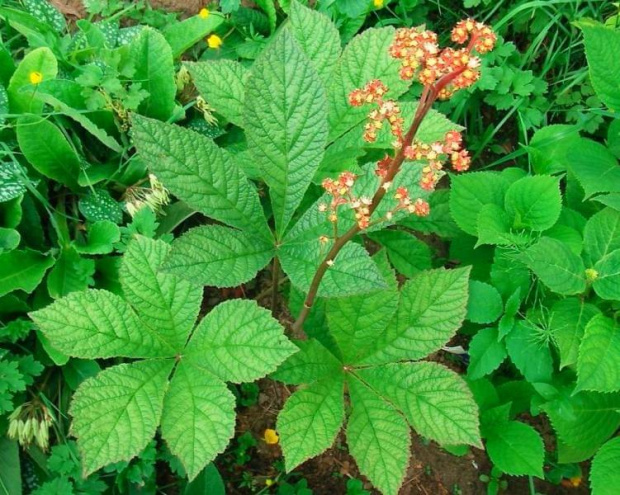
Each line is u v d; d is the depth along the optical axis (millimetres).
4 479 857
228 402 757
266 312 772
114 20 1148
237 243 732
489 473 1044
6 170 917
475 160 1236
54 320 756
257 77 694
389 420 792
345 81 922
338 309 808
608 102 975
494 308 933
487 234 930
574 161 971
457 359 1104
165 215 990
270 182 744
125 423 744
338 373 832
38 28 1065
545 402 937
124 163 1005
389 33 913
